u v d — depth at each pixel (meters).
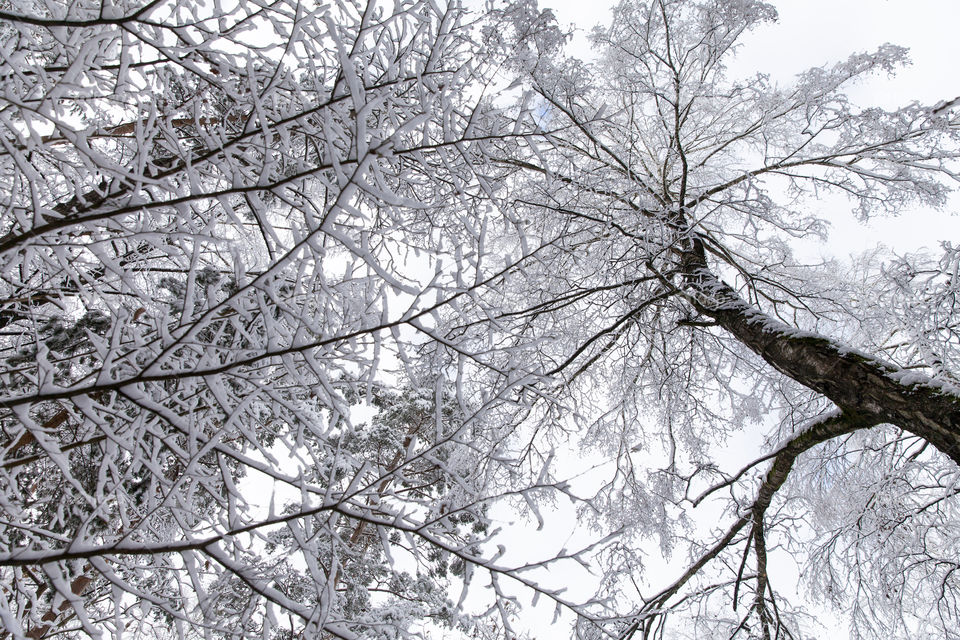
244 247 3.25
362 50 2.29
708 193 5.27
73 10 1.67
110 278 2.56
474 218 2.93
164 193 2.04
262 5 1.98
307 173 1.54
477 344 4.21
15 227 2.08
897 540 4.81
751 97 5.17
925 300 3.82
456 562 7.40
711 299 4.18
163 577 2.57
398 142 1.53
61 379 2.75
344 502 1.78
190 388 1.94
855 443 5.15
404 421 7.86
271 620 1.69
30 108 1.49
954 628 4.89
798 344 3.45
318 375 1.69
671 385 5.94
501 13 2.75
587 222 4.84
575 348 5.95
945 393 2.68
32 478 3.06
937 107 4.34
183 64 1.85
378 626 1.88
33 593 1.74
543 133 2.24
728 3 4.54
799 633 5.19
